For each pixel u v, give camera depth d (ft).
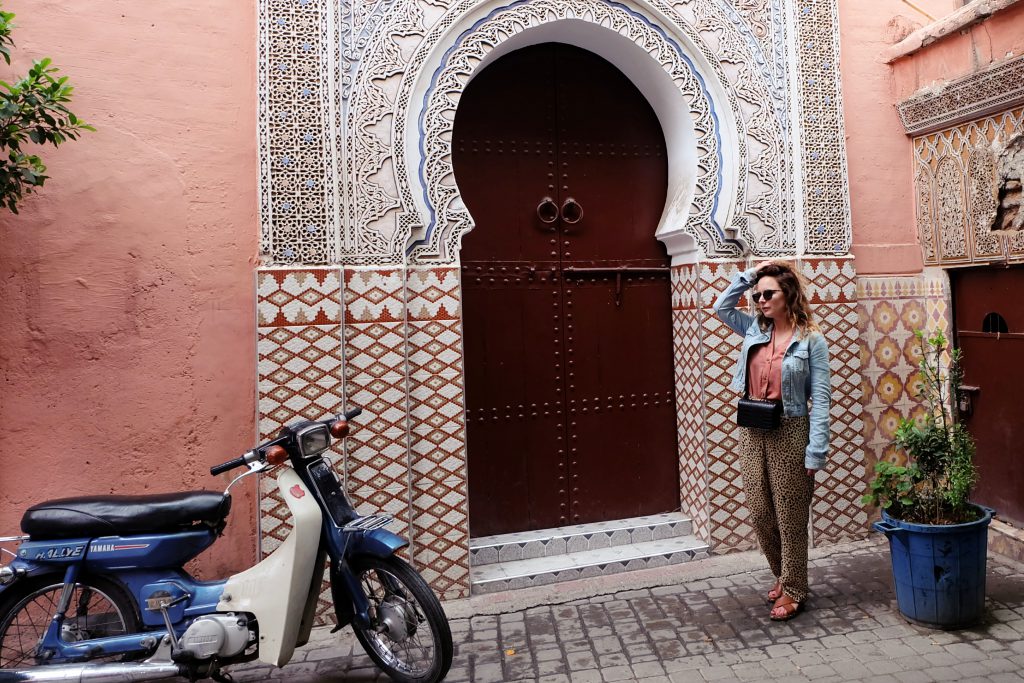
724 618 11.19
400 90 12.26
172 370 11.48
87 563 8.75
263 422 11.50
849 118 14.82
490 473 14.17
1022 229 12.63
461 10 12.66
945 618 10.31
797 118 14.24
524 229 14.42
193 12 11.69
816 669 9.45
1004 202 13.04
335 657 10.52
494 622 11.46
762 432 10.96
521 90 14.46
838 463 14.30
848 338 14.38
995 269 13.53
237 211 11.80
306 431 9.09
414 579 9.07
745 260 14.08
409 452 12.13
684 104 13.89
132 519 8.75
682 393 14.87
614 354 14.97
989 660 9.46
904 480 10.93
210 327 11.65
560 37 14.17
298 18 11.91
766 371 10.93
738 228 13.88
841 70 14.70
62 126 10.04
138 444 11.34
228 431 11.71
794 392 10.66
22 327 10.89
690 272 14.23
